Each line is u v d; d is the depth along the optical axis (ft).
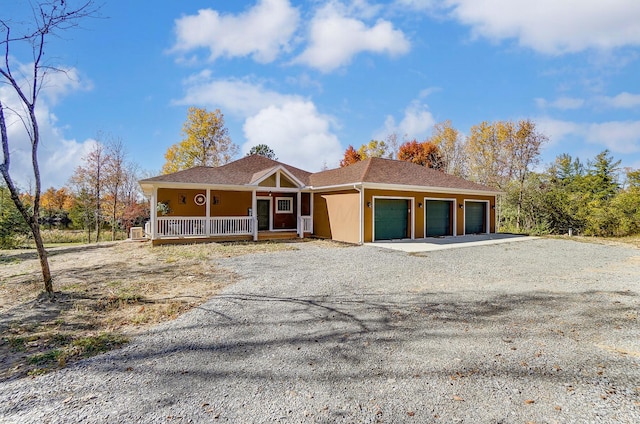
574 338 13.25
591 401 8.91
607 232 60.49
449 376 10.24
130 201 92.73
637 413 8.36
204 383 9.94
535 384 9.78
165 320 15.51
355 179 49.96
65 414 8.43
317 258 34.01
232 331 14.10
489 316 15.92
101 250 44.34
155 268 28.73
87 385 9.87
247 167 63.05
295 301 18.47
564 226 66.54
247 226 51.90
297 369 10.76
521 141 85.46
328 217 54.54
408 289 21.17
